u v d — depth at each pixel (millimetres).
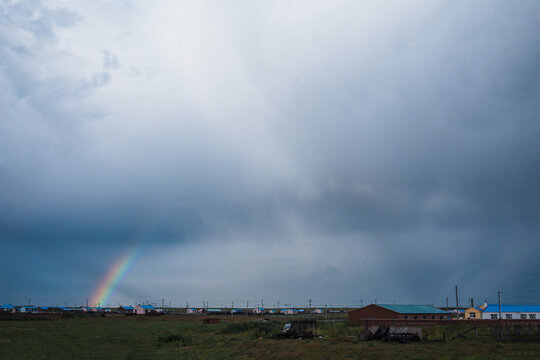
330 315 194625
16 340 64438
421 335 55531
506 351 43969
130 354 50031
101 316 167500
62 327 98312
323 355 44781
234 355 48438
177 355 49312
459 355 41469
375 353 44250
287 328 67625
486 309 114625
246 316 190250
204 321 118312
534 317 113812
